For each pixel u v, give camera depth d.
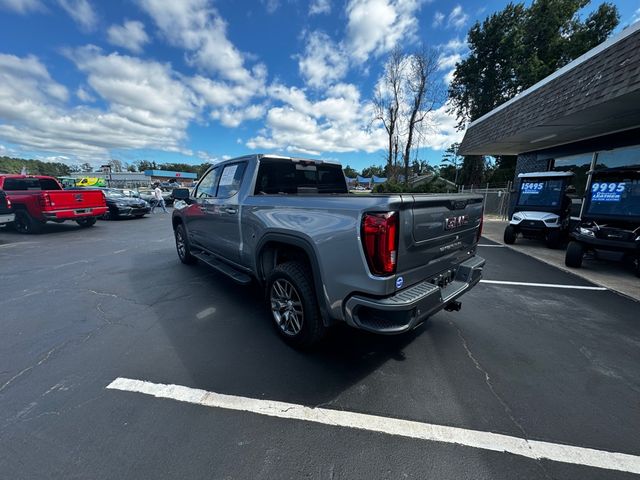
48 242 8.28
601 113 6.45
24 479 1.56
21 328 3.24
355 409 2.09
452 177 43.81
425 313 2.24
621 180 5.25
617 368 2.57
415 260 2.28
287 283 2.83
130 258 6.42
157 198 17.80
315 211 2.47
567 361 2.68
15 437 1.83
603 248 5.41
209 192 4.50
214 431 1.89
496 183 30.05
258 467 1.65
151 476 1.58
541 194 8.28
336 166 4.46
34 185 10.66
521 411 2.07
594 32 24.28
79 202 10.19
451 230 2.67
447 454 1.74
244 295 4.24
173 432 1.88
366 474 1.61
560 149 10.67
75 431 1.87
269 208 3.01
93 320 3.44
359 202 2.16
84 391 2.25
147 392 2.24
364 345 2.93
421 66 24.39
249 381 2.38
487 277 5.24
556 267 5.90
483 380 2.41
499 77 26.66
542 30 25.34
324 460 1.69
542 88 7.80
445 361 2.67
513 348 2.89
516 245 8.32
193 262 5.77
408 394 2.24
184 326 3.30
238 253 3.69
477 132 12.12
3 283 4.73
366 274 2.09
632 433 1.88
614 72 5.45
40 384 2.32
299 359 2.68
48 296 4.18
